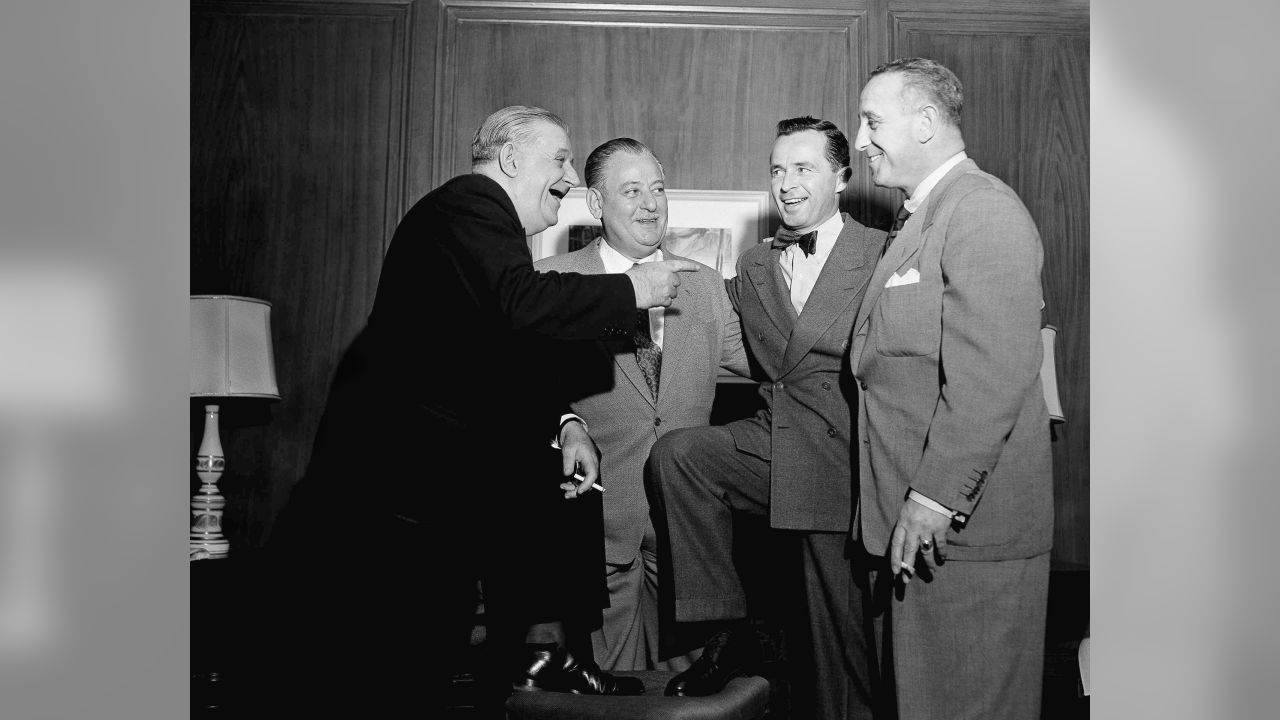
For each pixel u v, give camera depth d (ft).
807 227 10.87
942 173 8.71
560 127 9.02
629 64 15.03
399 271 8.06
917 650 7.88
